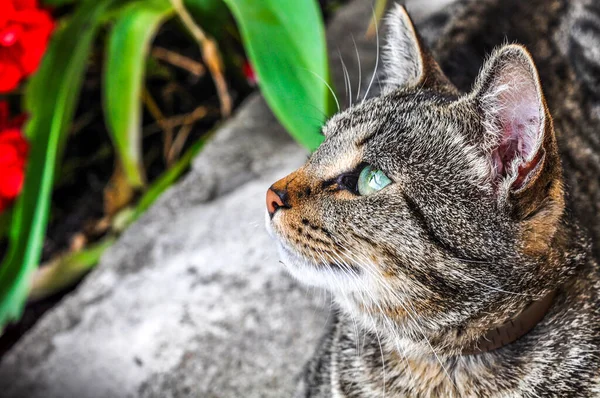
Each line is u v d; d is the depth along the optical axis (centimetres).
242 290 63
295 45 56
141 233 68
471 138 46
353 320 50
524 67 44
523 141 44
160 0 67
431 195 46
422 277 46
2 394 61
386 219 46
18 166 65
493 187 45
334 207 47
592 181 56
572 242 47
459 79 61
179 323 62
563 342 47
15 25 63
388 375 50
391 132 47
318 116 56
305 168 49
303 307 62
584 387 47
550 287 47
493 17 64
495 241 45
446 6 73
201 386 59
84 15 66
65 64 64
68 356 62
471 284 46
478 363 48
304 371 56
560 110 58
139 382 60
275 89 56
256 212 67
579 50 61
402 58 52
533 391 47
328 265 48
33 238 61
